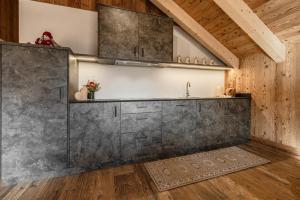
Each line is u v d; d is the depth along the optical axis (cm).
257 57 349
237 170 228
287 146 299
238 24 277
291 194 175
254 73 355
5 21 220
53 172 211
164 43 297
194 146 300
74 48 278
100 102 231
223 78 414
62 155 213
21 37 254
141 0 322
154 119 266
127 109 248
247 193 178
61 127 212
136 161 255
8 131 192
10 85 191
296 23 251
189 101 296
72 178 208
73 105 216
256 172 223
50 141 207
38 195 174
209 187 190
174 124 282
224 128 332
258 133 350
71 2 278
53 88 206
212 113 318
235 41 341
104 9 254
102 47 254
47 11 265
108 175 216
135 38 274
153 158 266
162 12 335
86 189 185
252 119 362
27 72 195
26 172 199
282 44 297
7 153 192
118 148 243
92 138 228
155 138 267
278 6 243
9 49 189
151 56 287
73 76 245
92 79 292
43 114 203
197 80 382
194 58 361
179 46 360
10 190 183
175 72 359
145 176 214
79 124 220
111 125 238
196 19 331
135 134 254
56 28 269
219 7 280
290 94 295
